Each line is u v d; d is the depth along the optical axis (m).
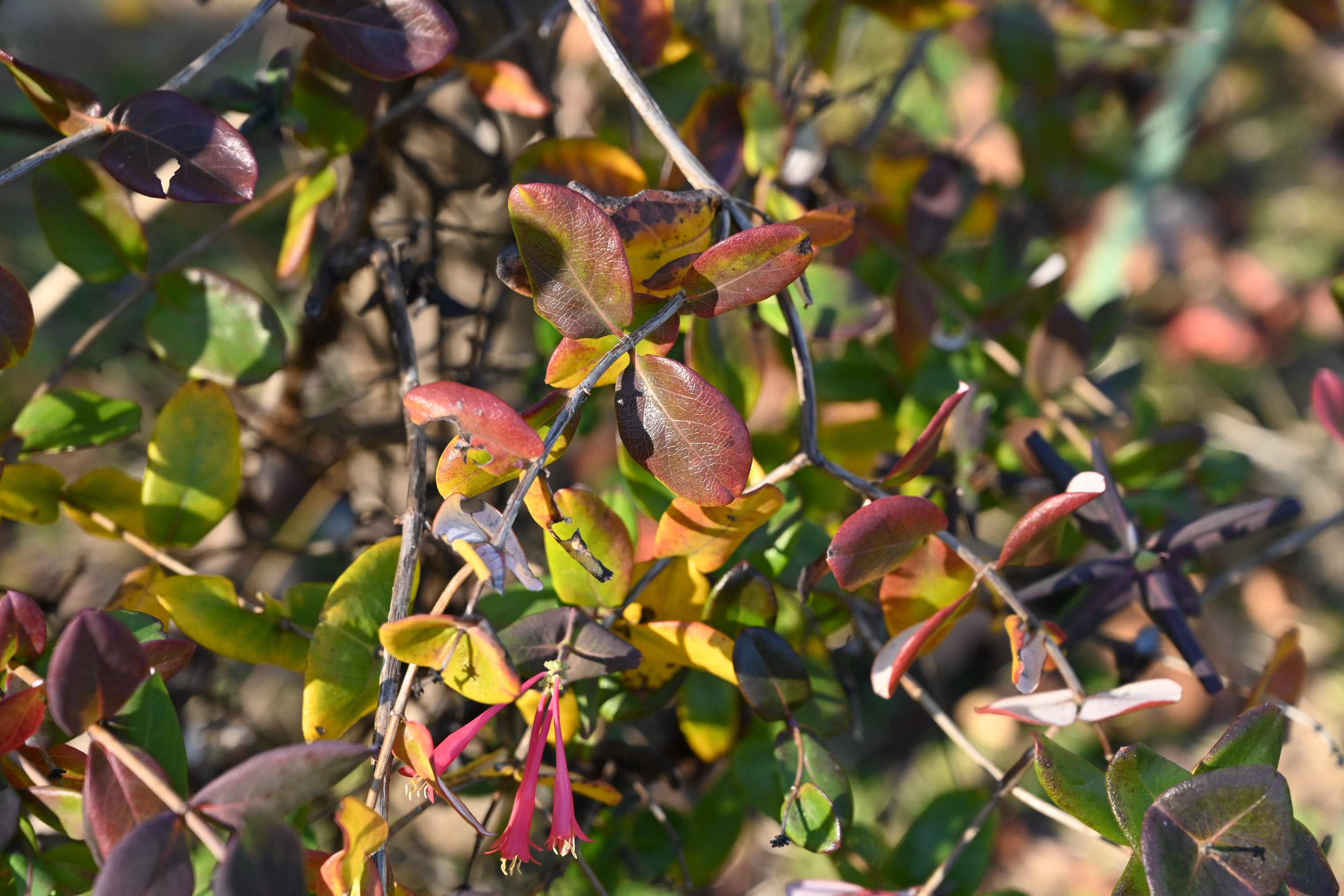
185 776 0.78
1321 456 1.82
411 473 0.83
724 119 0.94
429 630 0.76
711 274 0.79
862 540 0.81
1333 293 0.97
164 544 0.88
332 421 1.05
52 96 0.82
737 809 0.98
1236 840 0.78
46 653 0.81
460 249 1.03
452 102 1.01
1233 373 1.97
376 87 0.92
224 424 0.88
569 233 0.77
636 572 0.86
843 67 1.66
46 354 1.62
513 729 0.93
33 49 2.27
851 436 1.00
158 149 0.81
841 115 1.56
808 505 0.98
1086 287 1.62
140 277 0.91
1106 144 1.53
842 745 1.43
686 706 0.90
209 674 1.02
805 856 1.42
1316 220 2.07
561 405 0.79
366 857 0.77
